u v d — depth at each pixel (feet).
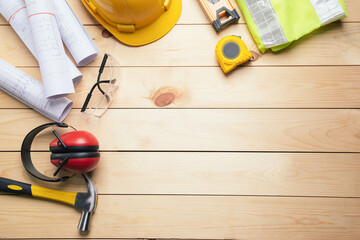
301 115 3.25
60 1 3.19
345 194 3.12
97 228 3.12
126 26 3.25
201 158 3.20
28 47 3.19
